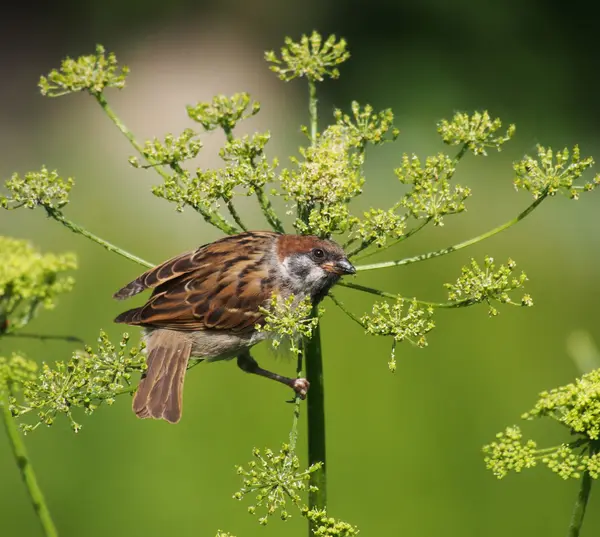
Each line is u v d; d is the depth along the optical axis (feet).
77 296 45.50
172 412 20.35
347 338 43.34
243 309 22.09
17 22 104.37
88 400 16.05
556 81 97.91
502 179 71.97
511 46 99.55
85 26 104.37
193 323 21.95
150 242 56.29
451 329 45.44
